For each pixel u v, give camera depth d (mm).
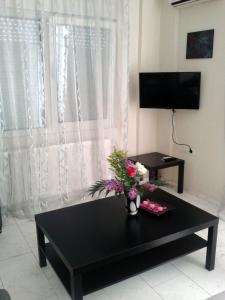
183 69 3703
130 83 3854
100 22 3340
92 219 2250
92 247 1898
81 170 3568
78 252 1849
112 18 3414
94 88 3453
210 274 2295
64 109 3344
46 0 3006
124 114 3750
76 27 3223
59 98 3254
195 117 3645
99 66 3406
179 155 3949
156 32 3863
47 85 3193
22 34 2932
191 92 3508
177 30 3686
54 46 3131
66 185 3488
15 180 3193
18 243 2725
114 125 3758
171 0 3512
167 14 3742
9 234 2877
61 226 2154
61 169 3420
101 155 3643
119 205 2479
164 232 2059
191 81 3477
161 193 2684
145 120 4070
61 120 3305
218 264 2408
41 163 3266
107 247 1897
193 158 3754
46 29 3049
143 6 3684
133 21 3689
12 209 3246
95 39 3330
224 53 3182
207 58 3371
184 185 3938
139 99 3803
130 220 2229
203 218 2238
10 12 2865
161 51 3926
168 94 3629
